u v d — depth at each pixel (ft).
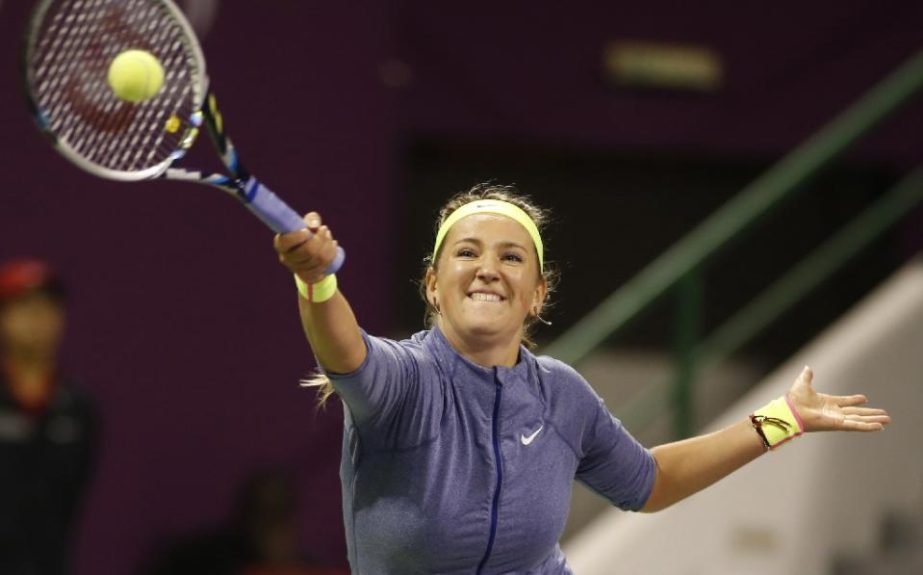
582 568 60.18
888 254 95.30
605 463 33.88
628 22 90.02
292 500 76.74
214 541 76.74
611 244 94.32
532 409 31.04
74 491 61.26
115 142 29.55
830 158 61.41
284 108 81.35
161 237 79.00
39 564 59.67
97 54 29.45
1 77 76.23
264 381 81.15
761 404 61.21
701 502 61.00
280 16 81.10
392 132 84.28
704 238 62.03
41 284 59.72
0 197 76.38
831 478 60.49
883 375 61.67
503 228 31.07
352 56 82.94
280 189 81.25
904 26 91.71
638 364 95.25
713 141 91.20
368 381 28.66
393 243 90.33
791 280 96.02
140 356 78.74
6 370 60.08
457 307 30.55
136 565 78.33
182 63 32.42
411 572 30.68
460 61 88.28
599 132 90.17
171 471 79.41
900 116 92.73
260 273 80.84
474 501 30.14
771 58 91.25
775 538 60.34
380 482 30.09
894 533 61.00
